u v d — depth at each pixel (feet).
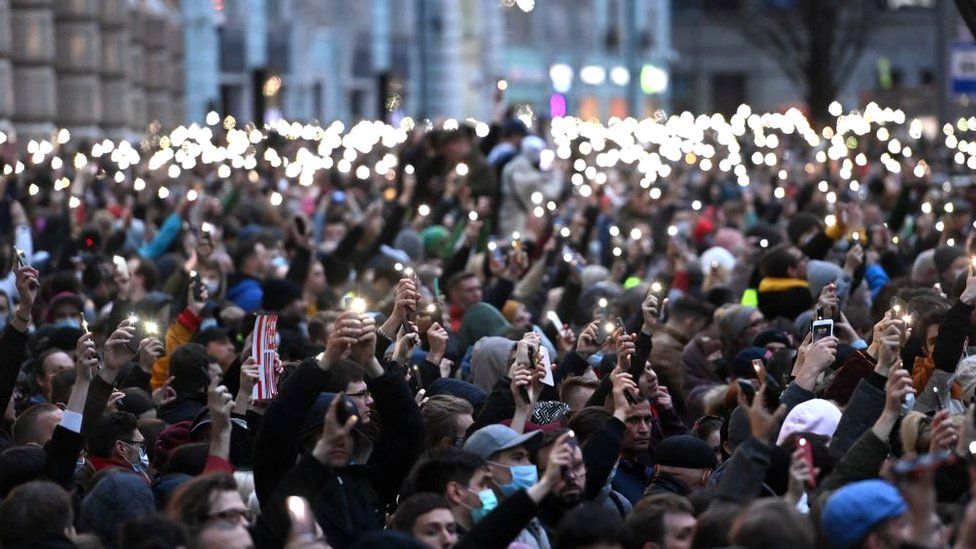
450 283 91.30
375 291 98.94
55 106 231.30
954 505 49.96
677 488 58.80
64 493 48.57
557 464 49.14
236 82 348.59
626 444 62.23
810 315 83.71
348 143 186.29
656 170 175.42
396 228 112.06
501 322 84.69
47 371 72.64
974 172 185.88
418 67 438.81
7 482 56.34
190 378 71.20
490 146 139.74
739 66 575.79
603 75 529.04
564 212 150.71
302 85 376.27
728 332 84.74
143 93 282.97
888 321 57.93
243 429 59.31
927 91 358.84
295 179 195.62
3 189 121.39
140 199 150.20
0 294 90.84
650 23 543.80
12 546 47.67
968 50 162.20
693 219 147.13
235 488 48.39
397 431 55.11
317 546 44.45
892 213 127.03
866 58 544.21
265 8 364.17
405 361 63.26
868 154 220.64
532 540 53.16
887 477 49.98
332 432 50.70
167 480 57.88
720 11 448.24
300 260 100.07
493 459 54.70
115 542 53.83
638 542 48.96
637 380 66.95
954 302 72.33
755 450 50.62
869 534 42.73
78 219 129.90
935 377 66.28
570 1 515.09
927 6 542.98
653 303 67.51
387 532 43.60
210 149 169.37
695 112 579.89
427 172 134.31
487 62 458.09
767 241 106.22
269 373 59.21
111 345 59.67
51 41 220.84
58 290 94.43
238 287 98.89
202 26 330.54
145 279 94.32
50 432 61.93
